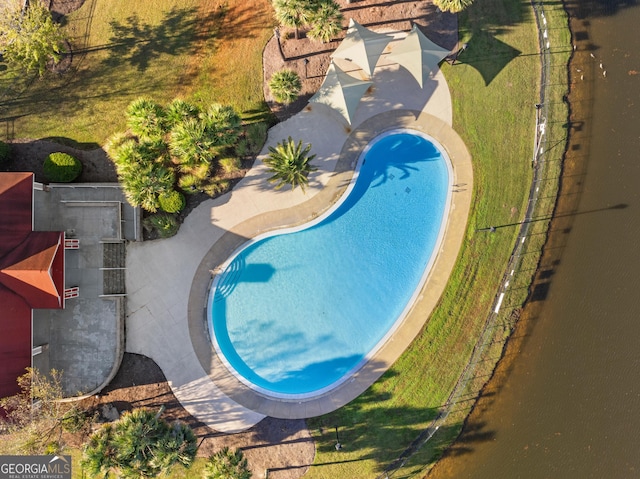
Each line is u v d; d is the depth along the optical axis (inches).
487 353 1072.8
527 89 1091.3
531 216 1087.6
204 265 1040.8
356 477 1048.2
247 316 1060.5
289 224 1052.5
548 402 1083.3
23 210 916.0
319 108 1052.5
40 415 908.6
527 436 1077.1
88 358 1006.4
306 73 1056.2
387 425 1051.9
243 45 1058.7
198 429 1035.9
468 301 1069.1
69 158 987.9
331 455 1044.5
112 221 1002.7
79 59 1046.4
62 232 929.5
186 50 1055.6
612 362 1091.3
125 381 1024.9
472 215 1074.1
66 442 1005.2
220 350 1043.3
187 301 1037.8
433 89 1073.5
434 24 1074.7
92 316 1005.8
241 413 1041.5
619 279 1097.4
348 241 1072.2
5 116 1031.0
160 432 877.8
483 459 1069.1
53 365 1003.3
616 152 1108.5
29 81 1037.2
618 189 1104.8
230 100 1051.3
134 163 892.0
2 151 987.3
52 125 1035.3
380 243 1075.9
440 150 1078.4
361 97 997.2
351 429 1048.8
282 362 1063.0
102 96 1043.9
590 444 1080.2
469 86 1079.0
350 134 1060.5
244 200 1044.5
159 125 919.7
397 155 1080.2
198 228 1038.4
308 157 959.6
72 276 997.8
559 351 1090.7
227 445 1034.7
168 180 919.7
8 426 878.4
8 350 903.1
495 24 1087.6
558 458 1077.1
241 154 1024.2
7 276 886.4
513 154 1085.1
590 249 1097.4
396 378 1057.5
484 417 1073.5
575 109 1102.4
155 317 1032.2
